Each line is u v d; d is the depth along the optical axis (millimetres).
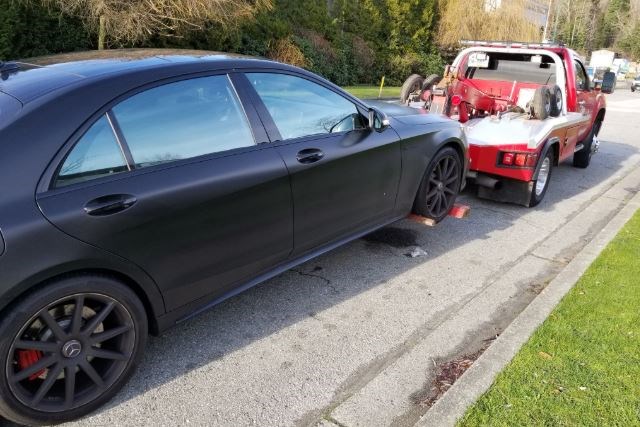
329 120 3506
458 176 4984
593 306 3562
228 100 2936
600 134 13109
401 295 3873
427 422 2420
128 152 2453
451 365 3029
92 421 2475
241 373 2893
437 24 34312
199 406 2617
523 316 3400
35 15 15133
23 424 2301
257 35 22594
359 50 28766
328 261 4414
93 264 2283
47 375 2289
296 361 3021
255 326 3371
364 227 3975
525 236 5289
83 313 2373
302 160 3188
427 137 4363
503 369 2822
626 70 66625
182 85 2746
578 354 2982
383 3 31375
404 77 31906
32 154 2164
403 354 3117
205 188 2670
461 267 4434
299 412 2605
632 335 3203
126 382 2600
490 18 33156
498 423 2418
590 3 81625
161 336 3219
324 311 3594
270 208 3035
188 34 17859
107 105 2424
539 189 6309
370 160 3721
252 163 2916
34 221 2090
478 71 7641
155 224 2480
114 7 14703
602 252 4555
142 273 2494
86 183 2285
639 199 6609
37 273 2094
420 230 5277
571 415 2479
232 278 3000
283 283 3977
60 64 2738
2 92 2438
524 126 6031
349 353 3125
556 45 6840
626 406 2551
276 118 3150
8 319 2074
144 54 2975
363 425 2527
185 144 2688
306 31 26047
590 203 6688
